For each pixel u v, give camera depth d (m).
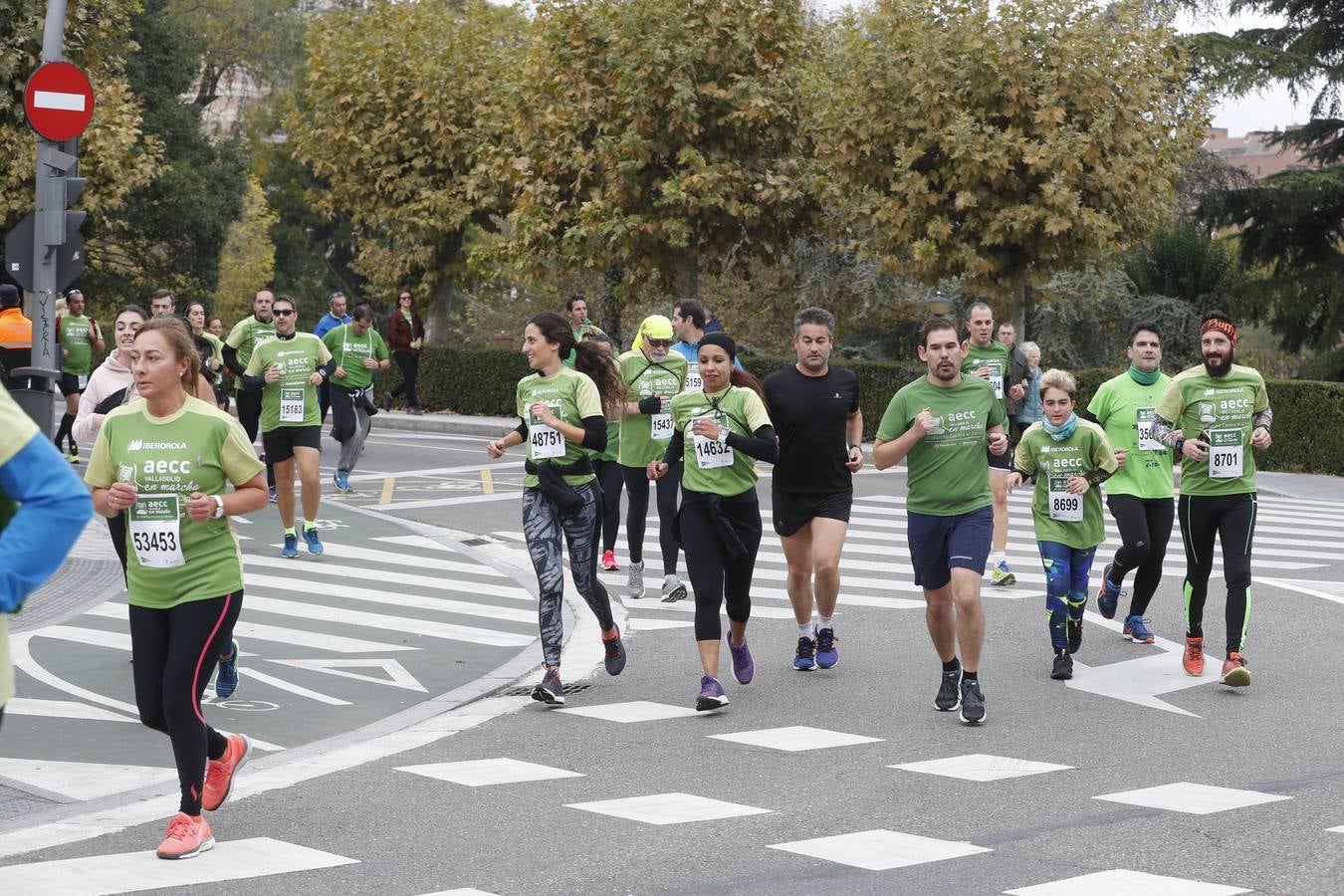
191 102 65.50
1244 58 38.38
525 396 9.60
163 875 5.94
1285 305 40.06
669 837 6.52
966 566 8.83
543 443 9.48
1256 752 8.20
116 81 29.09
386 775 7.70
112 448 6.38
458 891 5.77
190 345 6.44
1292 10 39.94
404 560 14.90
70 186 13.73
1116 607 12.45
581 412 9.52
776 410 9.78
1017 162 26.84
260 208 68.00
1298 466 26.62
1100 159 26.48
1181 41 37.41
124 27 26.77
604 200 29.56
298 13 62.94
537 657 10.88
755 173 29.86
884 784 7.47
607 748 8.30
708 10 29.02
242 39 62.12
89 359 22.42
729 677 10.28
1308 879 5.89
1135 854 6.25
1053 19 26.44
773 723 8.91
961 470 8.93
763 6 29.59
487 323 51.75
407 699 9.57
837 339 40.69
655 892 5.77
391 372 35.56
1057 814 6.91
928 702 9.49
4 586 3.99
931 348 8.96
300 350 14.62
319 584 13.48
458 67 35.88
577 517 9.62
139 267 53.44
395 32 36.09
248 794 7.29
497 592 13.36
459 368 34.06
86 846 6.37
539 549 9.48
